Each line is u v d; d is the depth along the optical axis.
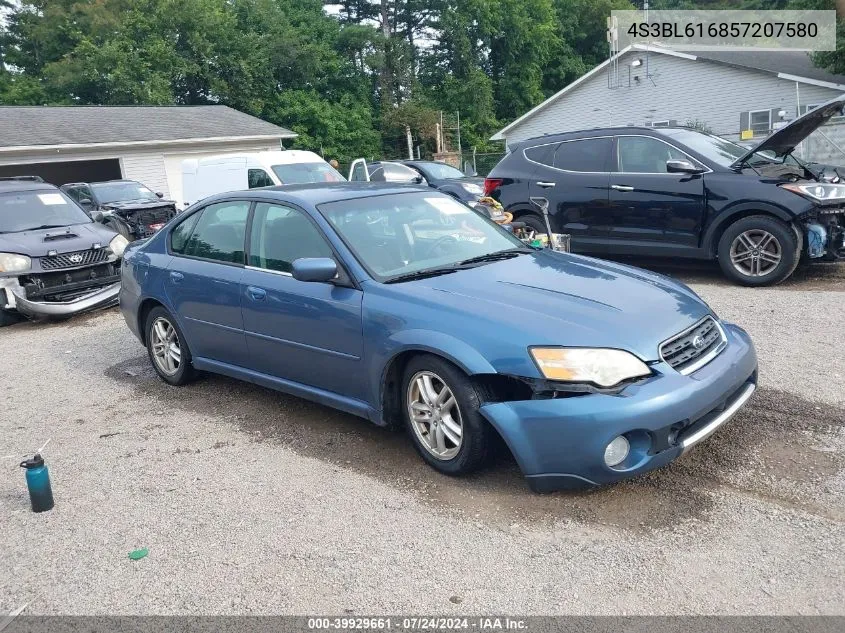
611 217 8.69
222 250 5.21
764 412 4.46
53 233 9.38
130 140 23.81
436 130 40.44
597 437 3.32
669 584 2.93
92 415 5.40
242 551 3.38
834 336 5.89
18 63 45.12
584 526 3.38
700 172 8.02
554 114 32.56
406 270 4.36
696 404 3.47
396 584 3.05
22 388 6.27
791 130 7.58
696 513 3.41
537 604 2.87
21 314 9.23
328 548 3.35
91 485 4.19
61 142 22.30
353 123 42.66
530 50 47.91
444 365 3.76
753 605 2.78
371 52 45.19
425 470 4.05
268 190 5.13
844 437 4.06
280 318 4.62
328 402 4.53
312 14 45.72
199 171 14.57
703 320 3.91
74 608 3.05
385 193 5.04
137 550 3.45
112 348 7.45
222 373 5.35
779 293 7.50
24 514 3.90
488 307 3.79
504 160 9.83
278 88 43.25
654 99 29.73
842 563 2.98
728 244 7.94
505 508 3.58
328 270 4.20
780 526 3.27
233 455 4.46
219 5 42.47
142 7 40.53
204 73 40.25
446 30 46.03
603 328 3.55
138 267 5.89
